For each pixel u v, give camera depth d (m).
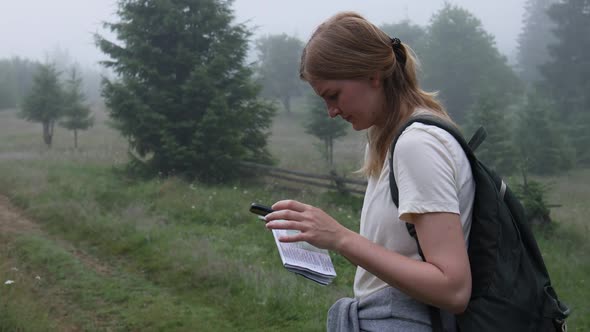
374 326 1.47
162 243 7.87
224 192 11.95
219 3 15.64
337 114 1.47
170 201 10.66
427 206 1.26
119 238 8.23
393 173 1.37
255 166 14.75
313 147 31.23
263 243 8.31
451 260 1.25
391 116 1.45
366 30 1.41
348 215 10.26
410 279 1.24
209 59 15.38
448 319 1.38
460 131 1.40
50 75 29.12
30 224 9.31
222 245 8.02
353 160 23.64
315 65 1.42
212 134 14.37
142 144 15.09
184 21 14.98
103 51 15.13
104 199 11.08
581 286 6.57
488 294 1.30
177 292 6.24
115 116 15.05
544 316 1.34
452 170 1.30
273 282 6.06
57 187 11.81
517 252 1.35
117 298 6.02
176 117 15.01
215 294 6.02
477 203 1.34
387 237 1.43
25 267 6.99
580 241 9.15
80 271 6.86
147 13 15.17
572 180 27.17
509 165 24.66
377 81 1.42
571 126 38.06
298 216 1.33
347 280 6.59
